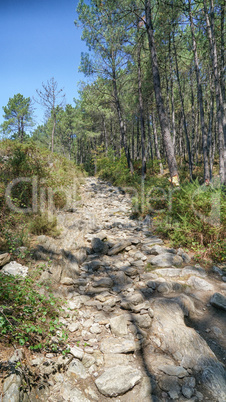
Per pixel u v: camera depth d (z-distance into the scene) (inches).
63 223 231.1
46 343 95.5
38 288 123.3
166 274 161.3
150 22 353.7
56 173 353.1
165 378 89.4
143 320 116.0
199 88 479.5
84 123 1183.6
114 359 96.7
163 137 338.6
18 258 145.9
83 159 1800.0
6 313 99.7
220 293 142.7
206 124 1008.9
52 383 84.7
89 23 566.6
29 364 86.9
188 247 199.6
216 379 88.9
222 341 110.5
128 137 1358.3
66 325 111.9
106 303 130.3
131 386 85.8
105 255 191.5
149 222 264.1
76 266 166.4
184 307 127.0
